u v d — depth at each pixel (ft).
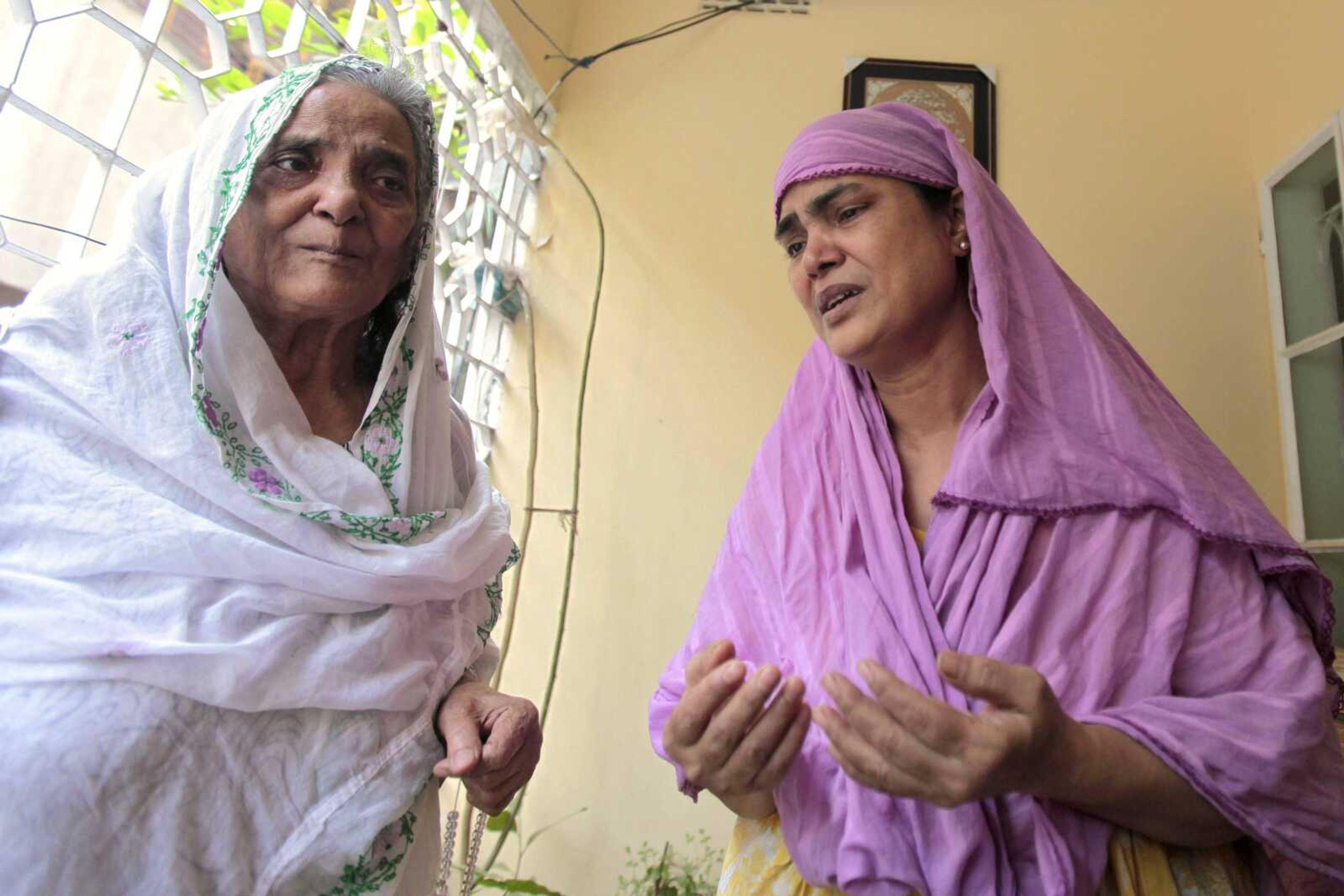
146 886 1.98
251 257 2.50
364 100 2.61
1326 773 2.15
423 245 2.86
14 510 2.14
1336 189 5.87
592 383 6.24
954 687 1.99
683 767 2.31
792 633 2.67
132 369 2.29
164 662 2.08
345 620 2.45
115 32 3.35
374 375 2.98
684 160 6.58
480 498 3.02
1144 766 2.07
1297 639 2.35
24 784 1.90
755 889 2.55
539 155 6.64
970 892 2.15
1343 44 5.61
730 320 6.27
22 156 3.16
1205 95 6.56
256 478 2.41
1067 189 6.35
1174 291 6.16
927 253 2.74
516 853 5.49
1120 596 2.36
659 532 5.95
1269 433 5.91
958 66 6.61
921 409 2.88
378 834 2.40
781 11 6.81
